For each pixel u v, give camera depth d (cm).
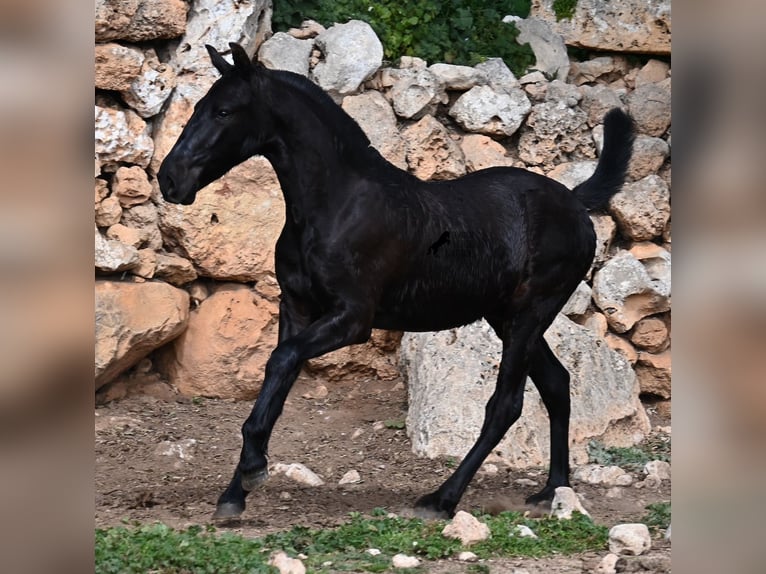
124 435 1177
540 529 841
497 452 1148
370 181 881
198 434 1194
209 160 838
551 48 1496
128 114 1280
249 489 830
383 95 1397
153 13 1280
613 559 721
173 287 1269
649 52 1515
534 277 949
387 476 1104
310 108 866
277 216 1305
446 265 908
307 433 1241
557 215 960
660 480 1113
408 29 1454
